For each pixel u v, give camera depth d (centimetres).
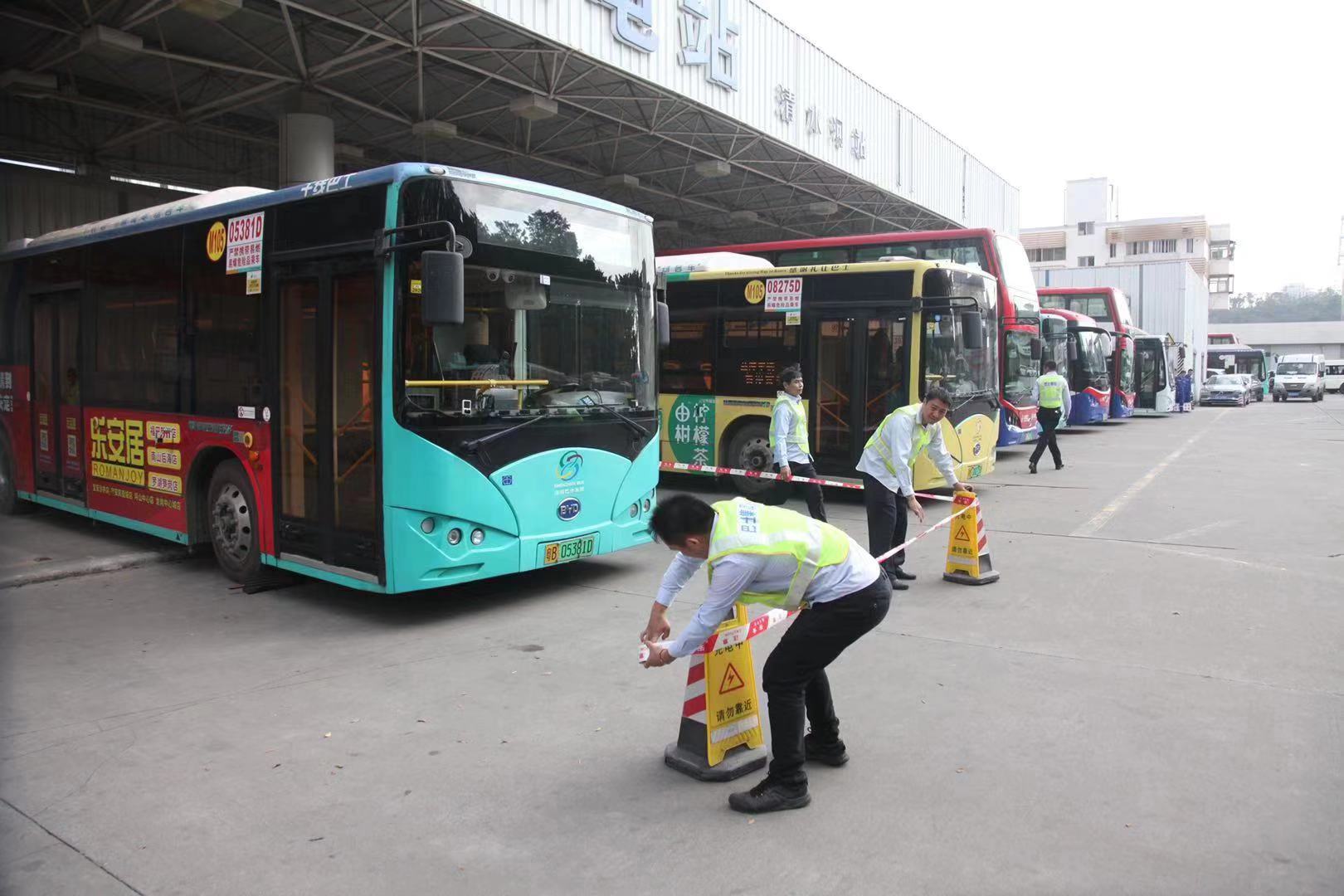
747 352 1265
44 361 1003
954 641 627
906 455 748
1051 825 376
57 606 734
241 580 790
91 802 404
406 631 666
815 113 2033
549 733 480
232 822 386
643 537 810
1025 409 1712
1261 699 512
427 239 635
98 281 916
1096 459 1823
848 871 344
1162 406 3256
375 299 644
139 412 870
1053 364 2177
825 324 1208
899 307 1155
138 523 884
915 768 432
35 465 1030
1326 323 8562
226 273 768
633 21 1453
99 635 654
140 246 860
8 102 1617
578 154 2130
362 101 1569
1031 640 628
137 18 1173
